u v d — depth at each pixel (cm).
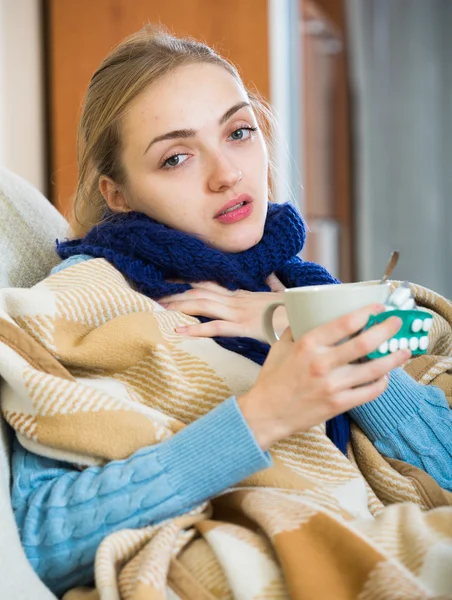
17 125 318
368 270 507
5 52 314
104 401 90
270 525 77
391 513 83
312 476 95
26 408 91
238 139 117
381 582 71
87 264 109
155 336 98
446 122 512
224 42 322
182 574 78
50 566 83
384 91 511
